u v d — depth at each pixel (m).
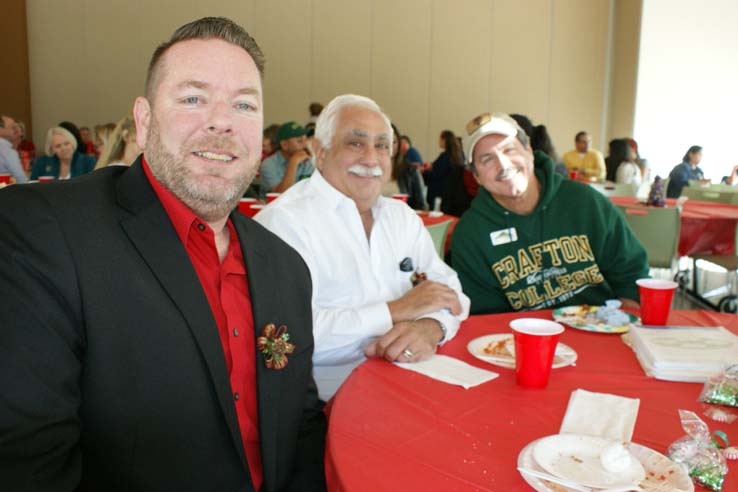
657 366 1.12
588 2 8.96
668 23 7.59
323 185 1.71
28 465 0.78
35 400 0.79
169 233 0.96
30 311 0.81
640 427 0.92
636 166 6.68
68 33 9.28
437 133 9.36
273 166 4.63
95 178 1.00
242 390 1.05
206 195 0.98
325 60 9.23
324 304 1.66
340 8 9.14
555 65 9.16
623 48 8.59
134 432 0.89
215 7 9.14
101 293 0.87
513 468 0.79
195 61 0.97
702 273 5.23
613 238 2.01
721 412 0.96
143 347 0.89
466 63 9.22
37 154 9.48
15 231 0.85
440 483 0.75
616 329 1.42
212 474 0.95
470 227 2.07
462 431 0.90
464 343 1.38
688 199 4.97
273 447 1.07
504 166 1.93
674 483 0.73
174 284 0.93
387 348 1.25
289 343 1.13
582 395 1.03
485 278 2.05
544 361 1.06
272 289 1.11
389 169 1.77
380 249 1.76
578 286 1.98
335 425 0.92
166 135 0.97
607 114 9.12
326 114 1.73
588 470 0.76
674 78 7.55
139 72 9.35
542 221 2.01
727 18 7.00
